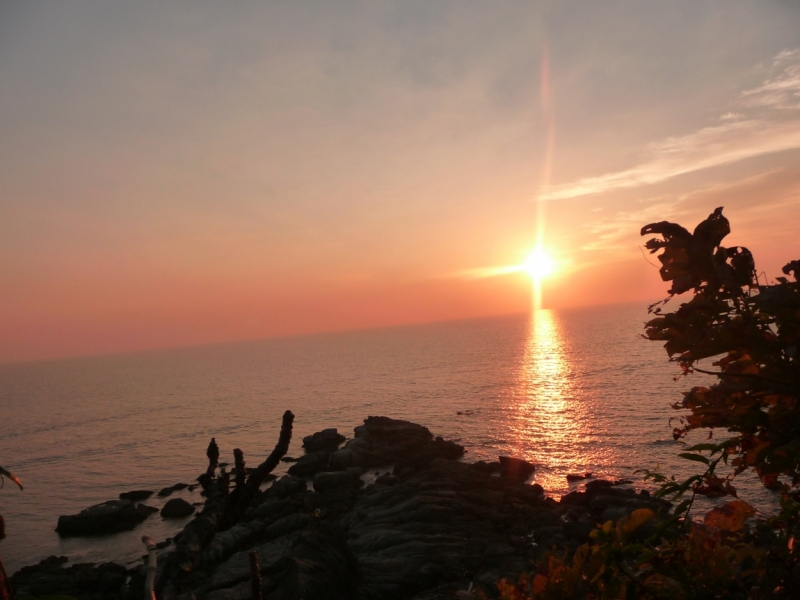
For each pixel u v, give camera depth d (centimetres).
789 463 209
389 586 2417
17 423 14075
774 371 212
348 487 4531
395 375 16412
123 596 3002
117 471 7300
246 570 2633
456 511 3475
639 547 243
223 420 11056
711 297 236
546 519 3331
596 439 5962
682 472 4428
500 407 8844
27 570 3725
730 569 234
